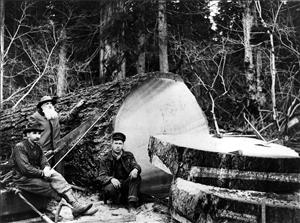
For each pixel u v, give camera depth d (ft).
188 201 18.34
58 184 19.16
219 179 18.85
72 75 54.80
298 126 37.35
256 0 43.37
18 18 59.88
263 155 18.99
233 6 57.21
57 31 54.39
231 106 50.44
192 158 19.47
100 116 22.48
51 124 21.47
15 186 19.40
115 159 21.63
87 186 24.77
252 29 47.98
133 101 22.93
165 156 20.49
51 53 50.39
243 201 16.87
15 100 51.70
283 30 44.96
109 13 46.03
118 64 46.01
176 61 55.16
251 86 40.93
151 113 23.50
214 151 19.47
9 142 27.09
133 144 22.93
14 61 51.11
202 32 56.90
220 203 17.19
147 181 23.22
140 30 49.49
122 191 21.57
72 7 58.54
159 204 21.90
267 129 40.01
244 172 18.45
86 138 23.65
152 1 48.75
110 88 23.79
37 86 55.11
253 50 50.31
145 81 22.91
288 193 18.39
